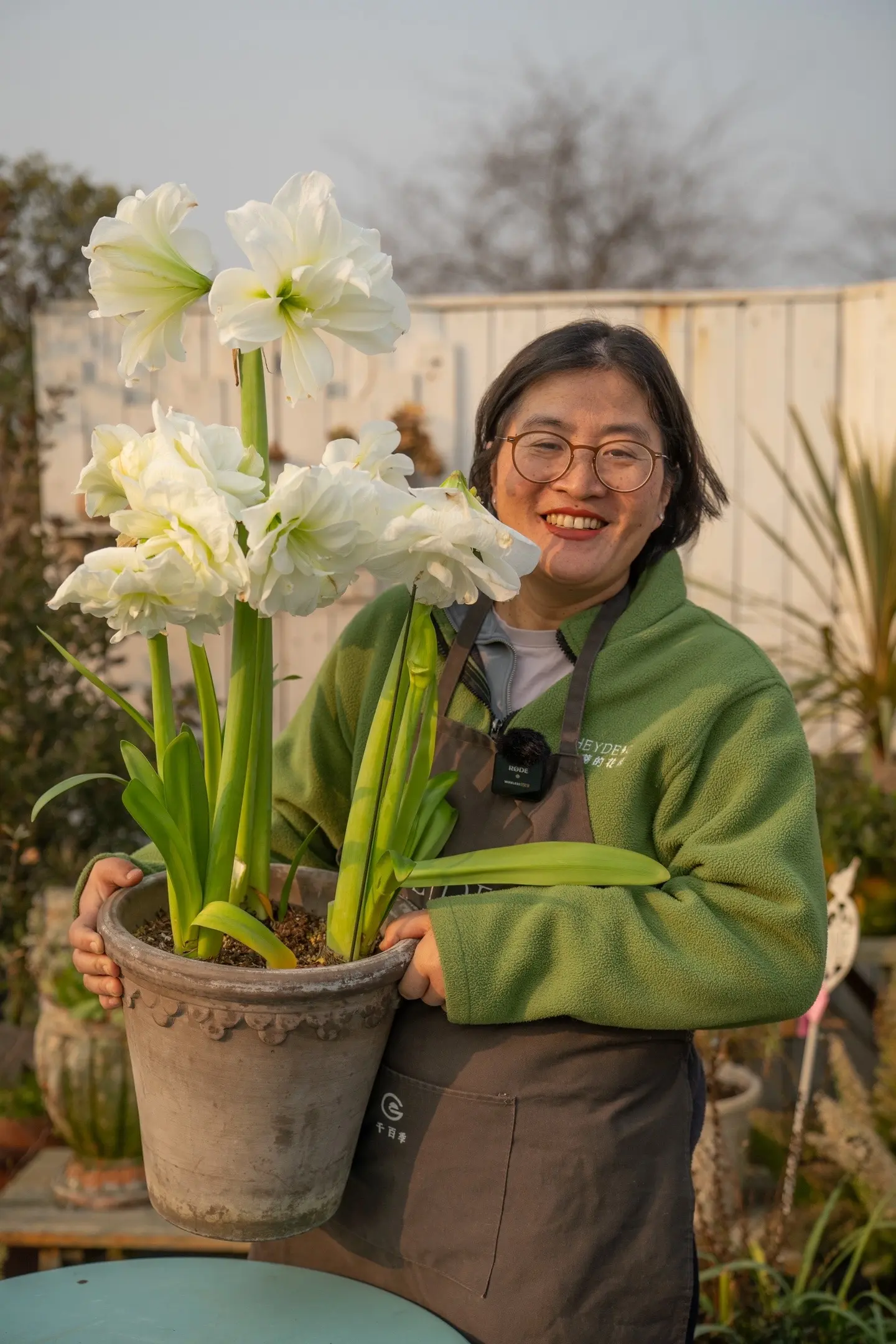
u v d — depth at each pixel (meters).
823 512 3.86
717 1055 1.97
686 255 10.21
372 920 1.04
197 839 0.99
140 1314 1.05
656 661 1.16
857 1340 1.77
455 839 1.16
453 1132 1.08
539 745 1.14
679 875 1.11
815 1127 2.31
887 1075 2.23
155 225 0.94
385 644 1.29
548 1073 1.08
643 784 1.12
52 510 3.64
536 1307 1.04
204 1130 0.94
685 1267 1.08
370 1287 1.10
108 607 0.85
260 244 0.86
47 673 2.91
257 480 0.87
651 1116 1.09
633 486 1.15
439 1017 1.11
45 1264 2.12
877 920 2.74
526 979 1.02
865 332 3.74
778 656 3.58
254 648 1.00
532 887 1.07
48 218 3.67
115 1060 2.16
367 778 1.00
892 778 3.13
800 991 1.01
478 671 1.23
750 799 1.08
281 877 1.20
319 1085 0.94
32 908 2.78
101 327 3.64
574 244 10.27
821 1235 2.03
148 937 1.06
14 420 3.57
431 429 3.75
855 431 3.56
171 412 0.88
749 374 3.83
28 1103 2.51
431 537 0.86
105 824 2.89
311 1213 0.98
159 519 0.84
